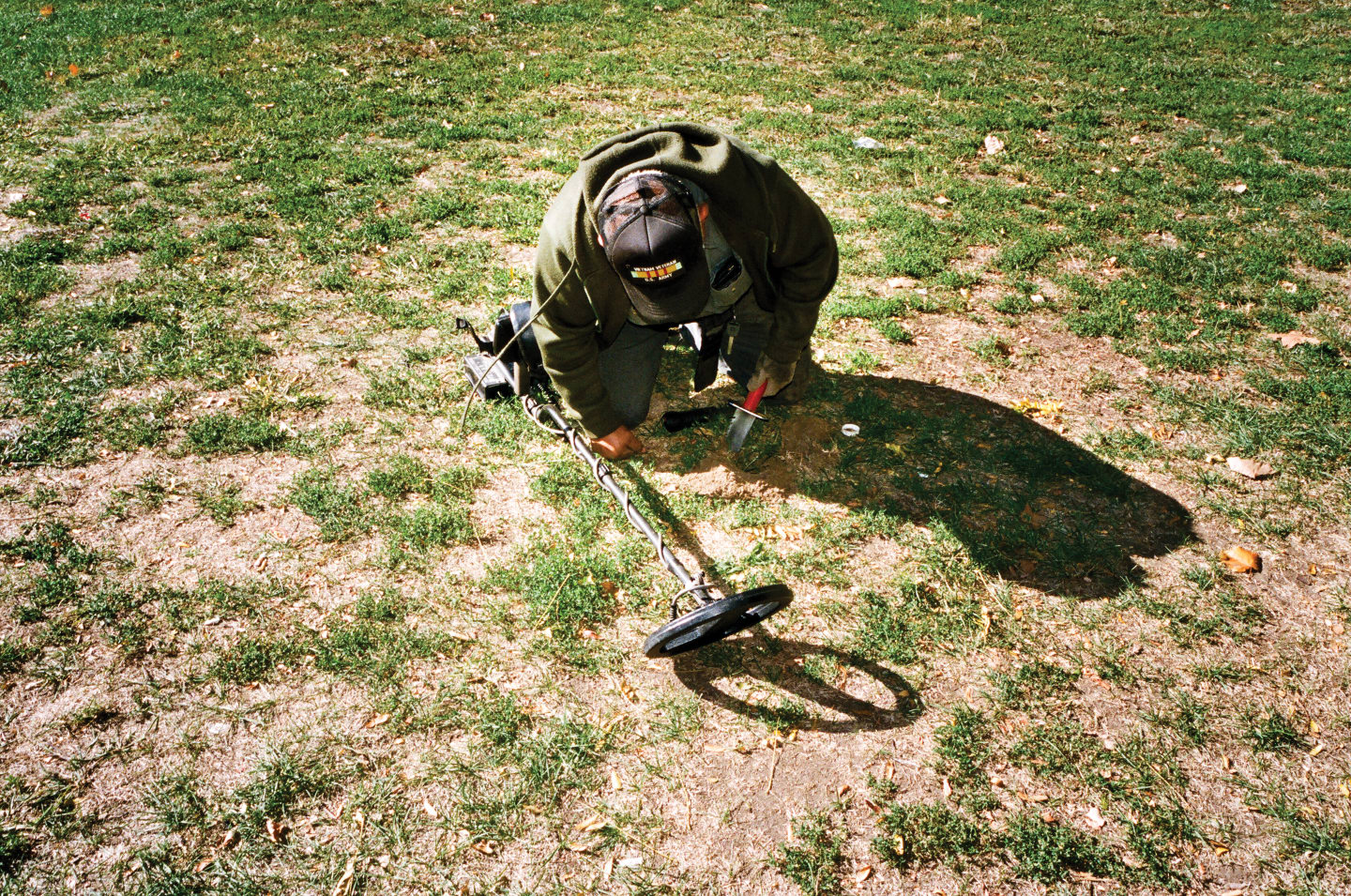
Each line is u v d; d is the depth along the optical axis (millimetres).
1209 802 2930
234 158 6906
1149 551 3773
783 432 4281
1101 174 7000
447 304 5180
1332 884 2727
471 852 2773
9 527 3703
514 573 3609
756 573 3648
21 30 9617
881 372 4730
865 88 8734
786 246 3311
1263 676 3299
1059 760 3037
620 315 3326
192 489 3926
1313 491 4055
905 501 3977
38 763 2943
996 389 4629
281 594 3500
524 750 3033
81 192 6258
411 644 3332
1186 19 11281
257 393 4453
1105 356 4910
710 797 2930
